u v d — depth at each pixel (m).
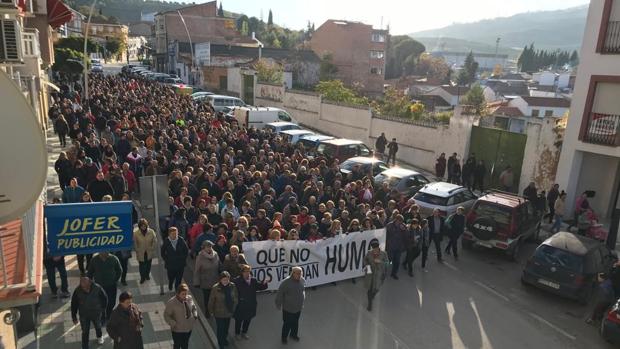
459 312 10.76
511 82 135.62
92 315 7.66
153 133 18.25
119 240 7.19
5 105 4.33
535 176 20.31
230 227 10.87
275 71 51.47
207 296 9.24
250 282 8.62
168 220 11.24
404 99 46.91
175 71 69.69
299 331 9.48
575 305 11.51
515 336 9.91
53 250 6.88
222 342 8.40
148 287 10.37
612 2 17.12
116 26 108.44
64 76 39.75
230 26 84.44
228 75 50.16
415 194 16.09
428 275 12.73
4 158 4.39
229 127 21.89
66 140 22.06
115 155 15.08
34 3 23.09
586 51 17.94
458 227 13.60
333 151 20.28
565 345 9.70
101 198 12.06
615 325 9.44
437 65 149.00
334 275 11.63
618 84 17.25
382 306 10.80
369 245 12.00
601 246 12.38
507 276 12.98
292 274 8.73
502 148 21.66
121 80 42.78
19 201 4.48
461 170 22.12
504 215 13.70
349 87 76.25
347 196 13.83
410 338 9.53
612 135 17.39
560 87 128.88
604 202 19.14
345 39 80.88
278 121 28.53
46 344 8.04
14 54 6.07
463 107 23.17
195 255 10.07
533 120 20.56
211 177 13.27
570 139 18.61
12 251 5.95
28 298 5.10
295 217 11.57
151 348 8.27
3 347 5.91
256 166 15.61
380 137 25.84
